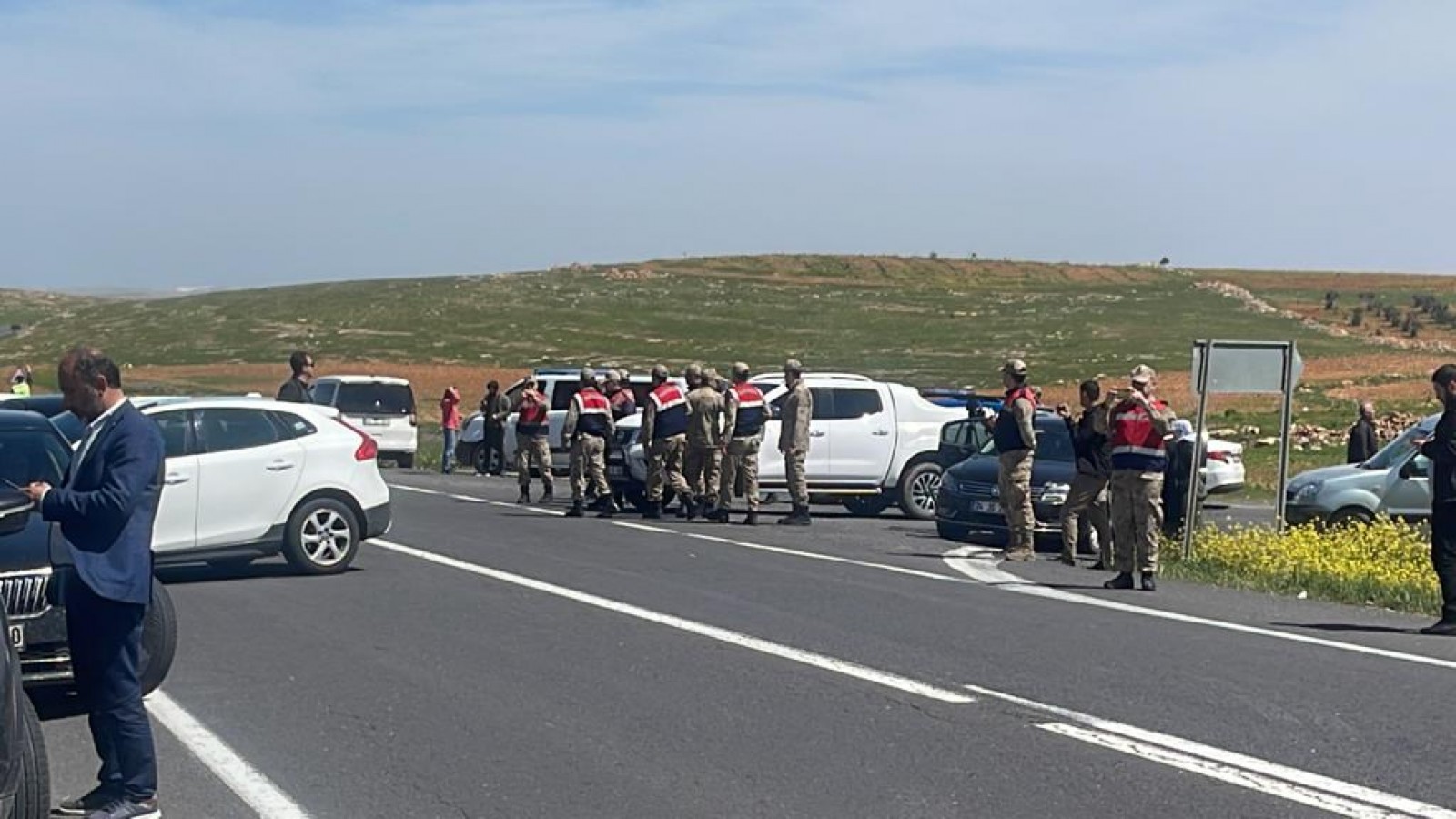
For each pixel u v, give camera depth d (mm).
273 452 15117
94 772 8211
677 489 21766
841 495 23219
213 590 14266
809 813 7152
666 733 8672
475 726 8859
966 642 11445
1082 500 16594
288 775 7875
